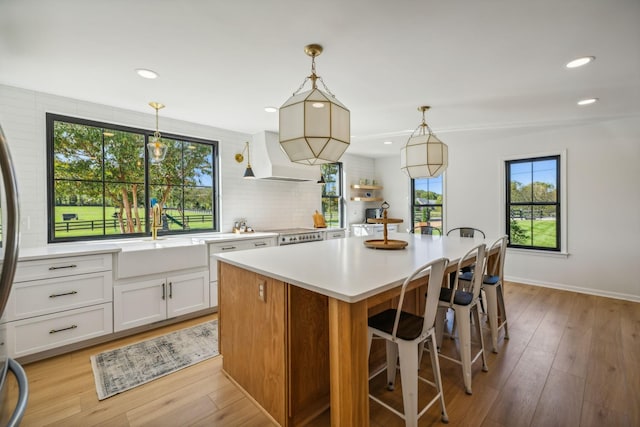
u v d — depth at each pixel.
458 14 1.71
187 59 2.21
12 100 2.70
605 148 3.86
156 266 2.90
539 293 4.05
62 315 2.44
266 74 2.47
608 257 3.86
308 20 1.76
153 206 3.62
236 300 2.07
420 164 2.94
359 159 6.36
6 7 1.60
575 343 2.62
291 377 1.69
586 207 4.00
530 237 4.52
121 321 2.73
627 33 1.89
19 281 2.27
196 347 2.60
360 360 1.41
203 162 4.08
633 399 1.87
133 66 2.31
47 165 2.89
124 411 1.81
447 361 2.37
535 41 1.98
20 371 0.92
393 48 2.07
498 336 2.79
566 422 1.69
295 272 1.71
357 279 1.56
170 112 3.46
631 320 3.11
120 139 3.38
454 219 5.23
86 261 2.55
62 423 1.71
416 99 3.05
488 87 2.76
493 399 1.89
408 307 2.55
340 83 2.67
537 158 4.43
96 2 1.57
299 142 1.88
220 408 1.85
